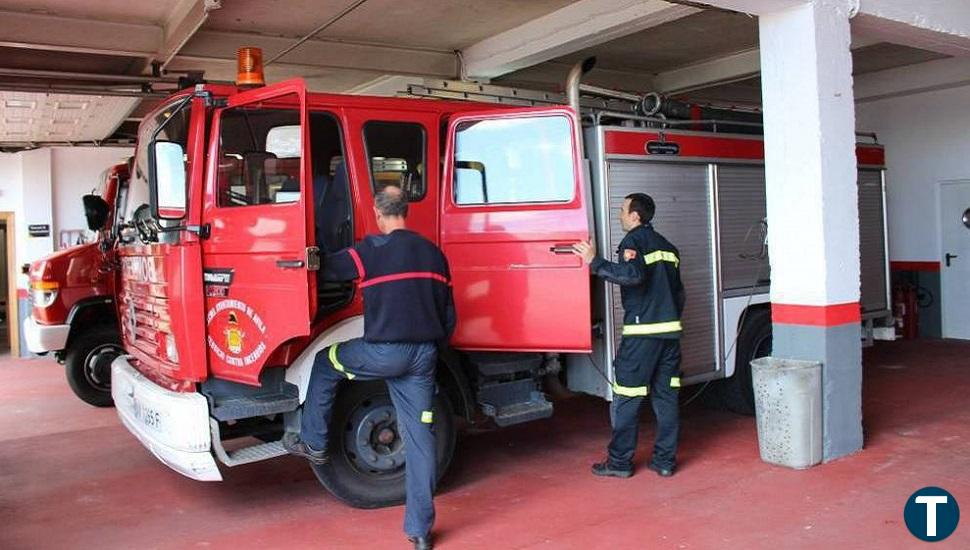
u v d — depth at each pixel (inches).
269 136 186.9
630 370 209.6
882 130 469.4
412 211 210.5
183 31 292.8
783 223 228.4
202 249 187.3
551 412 219.6
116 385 225.1
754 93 509.0
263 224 178.9
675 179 247.6
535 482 217.2
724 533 175.0
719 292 259.4
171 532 189.3
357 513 198.7
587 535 176.9
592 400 319.3
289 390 195.9
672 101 265.0
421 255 172.1
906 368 365.7
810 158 220.8
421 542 169.9
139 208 219.6
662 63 429.1
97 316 351.6
